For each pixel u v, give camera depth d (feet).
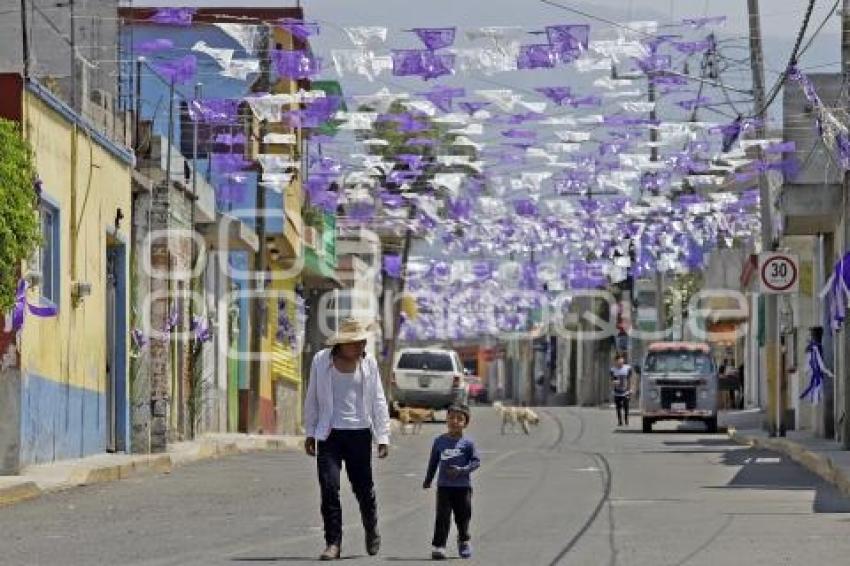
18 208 98.37
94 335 129.29
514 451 162.50
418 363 255.50
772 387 179.52
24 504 92.43
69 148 121.29
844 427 138.92
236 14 184.44
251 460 139.44
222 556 68.80
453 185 168.55
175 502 94.53
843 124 146.30
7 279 98.17
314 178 192.85
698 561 66.44
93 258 128.67
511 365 590.55
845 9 140.67
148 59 164.55
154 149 148.15
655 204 210.59
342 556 69.62
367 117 140.87
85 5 156.56
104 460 120.78
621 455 151.74
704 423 231.50
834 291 150.30
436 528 69.10
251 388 204.64
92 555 68.74
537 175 170.71
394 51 116.26
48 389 115.55
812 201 161.58
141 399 137.39
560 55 116.67
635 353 386.32
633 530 78.95
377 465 134.51
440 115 141.49
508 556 69.21
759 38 167.63
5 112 108.68
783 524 81.66
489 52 116.26
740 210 213.87
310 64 117.70
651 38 118.01
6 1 149.79
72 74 131.85
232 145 181.37
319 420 70.38
